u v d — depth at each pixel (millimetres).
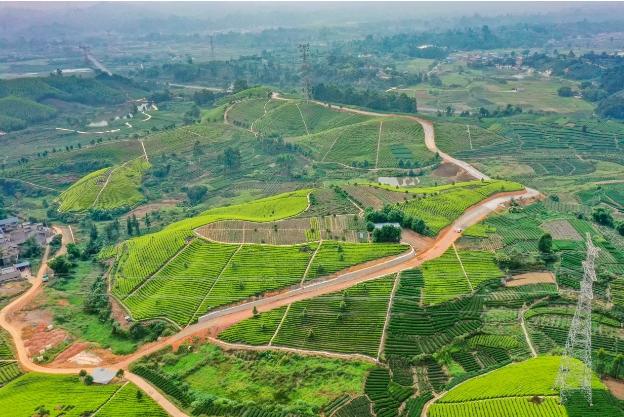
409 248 197500
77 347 170500
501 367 145750
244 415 135875
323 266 189500
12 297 198625
